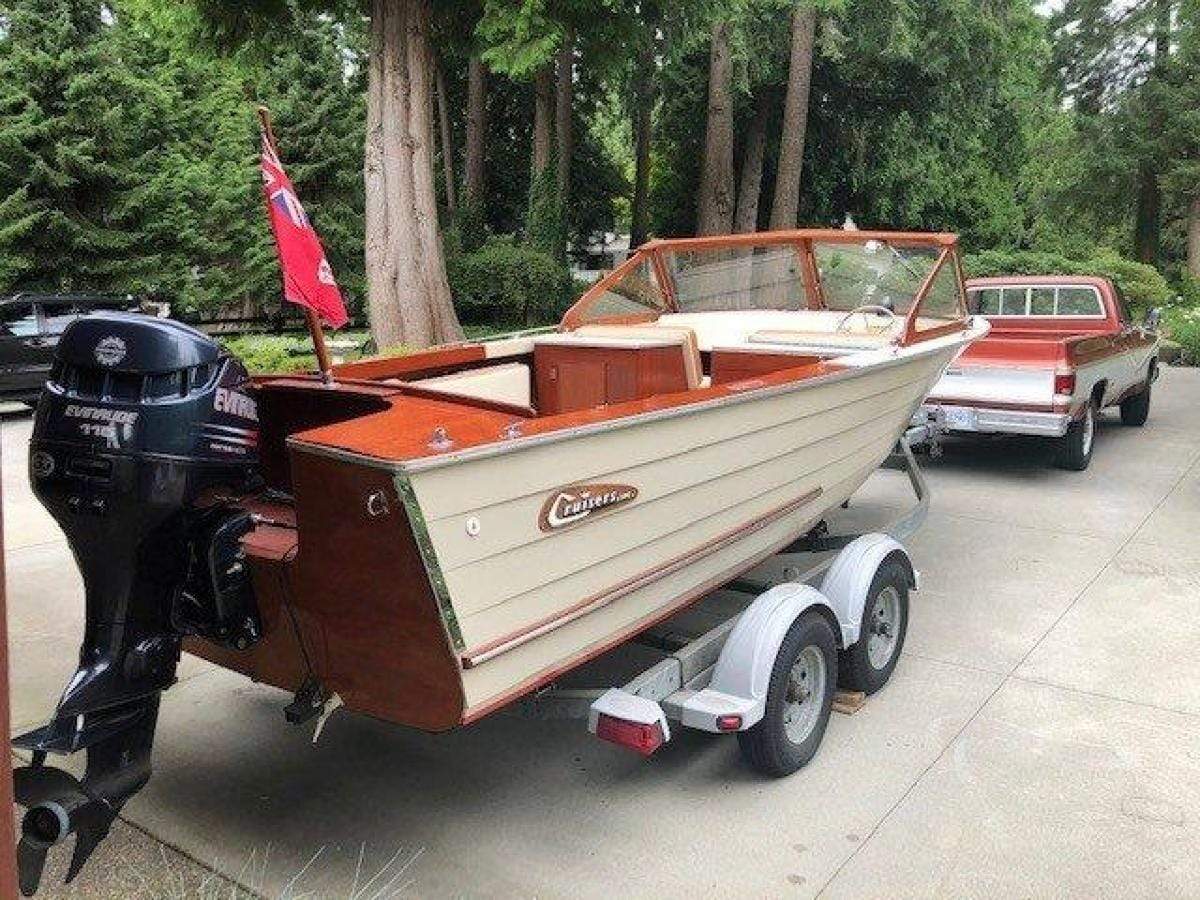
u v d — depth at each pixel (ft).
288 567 8.98
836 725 13.52
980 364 27.12
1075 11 100.53
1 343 40.11
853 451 16.49
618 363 15.28
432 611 8.46
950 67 76.07
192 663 15.57
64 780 8.54
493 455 8.58
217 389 8.78
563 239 74.54
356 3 44.70
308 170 66.44
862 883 10.04
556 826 11.10
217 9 43.11
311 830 11.03
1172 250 123.44
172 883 9.99
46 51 57.72
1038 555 21.08
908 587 14.92
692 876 10.17
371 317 44.34
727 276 19.56
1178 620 17.28
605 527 10.46
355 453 8.01
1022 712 13.84
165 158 65.10
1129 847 10.64
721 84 72.54
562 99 73.10
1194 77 96.07
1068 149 101.30
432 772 12.33
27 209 56.85
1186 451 32.12
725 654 11.64
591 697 10.99
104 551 8.67
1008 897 9.83
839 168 88.74
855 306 18.62
